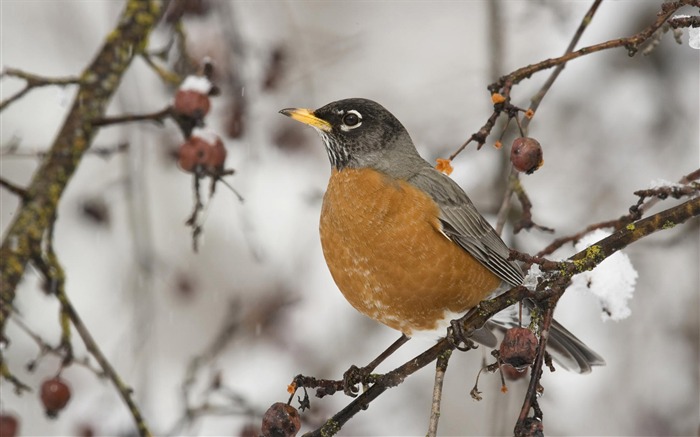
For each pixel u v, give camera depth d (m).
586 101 12.48
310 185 12.25
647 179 12.34
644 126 12.40
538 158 6.39
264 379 11.43
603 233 7.52
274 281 11.91
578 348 9.04
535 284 6.32
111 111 11.61
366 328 12.06
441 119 13.21
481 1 14.86
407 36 14.78
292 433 6.29
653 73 12.30
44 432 12.07
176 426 9.45
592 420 11.84
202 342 12.46
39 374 12.23
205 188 12.70
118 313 11.63
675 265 12.07
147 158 11.70
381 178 8.27
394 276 8.05
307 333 11.71
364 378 7.75
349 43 13.99
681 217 6.01
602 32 12.16
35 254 6.32
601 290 6.96
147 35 7.29
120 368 11.69
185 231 12.83
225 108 10.01
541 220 12.25
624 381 11.92
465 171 12.06
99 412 9.97
